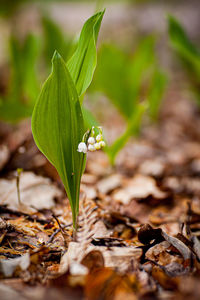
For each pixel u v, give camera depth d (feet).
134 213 1.67
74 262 1.11
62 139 1.17
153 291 1.05
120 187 1.98
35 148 2.19
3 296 1.01
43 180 1.78
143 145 2.98
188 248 1.23
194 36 7.31
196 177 2.29
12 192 1.64
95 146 1.18
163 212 1.71
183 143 3.13
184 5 9.09
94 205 1.57
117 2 9.70
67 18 8.58
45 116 1.14
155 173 2.31
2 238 1.24
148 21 8.06
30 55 2.47
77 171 1.21
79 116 1.17
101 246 1.21
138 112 1.85
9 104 2.03
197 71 3.09
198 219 1.60
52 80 1.12
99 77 2.61
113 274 1.07
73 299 1.02
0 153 2.08
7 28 7.28
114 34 7.27
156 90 2.86
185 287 1.03
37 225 1.38
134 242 1.34
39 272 1.11
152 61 2.78
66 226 1.35
